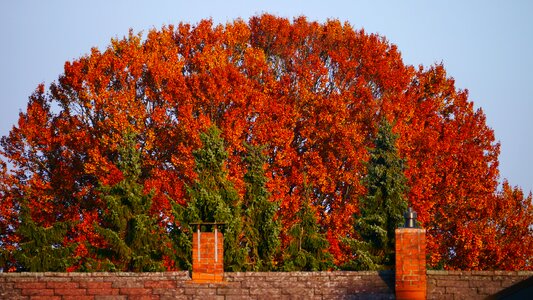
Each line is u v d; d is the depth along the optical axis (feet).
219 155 240.32
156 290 125.80
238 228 225.56
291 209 286.46
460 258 289.94
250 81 327.06
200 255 127.34
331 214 296.51
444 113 338.95
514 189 303.07
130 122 319.47
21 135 318.45
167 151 316.40
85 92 319.68
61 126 319.47
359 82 327.06
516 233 298.76
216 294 125.70
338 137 315.99
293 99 326.65
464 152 312.09
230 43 343.26
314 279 127.03
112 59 325.01
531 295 101.40
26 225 223.71
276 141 310.45
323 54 345.72
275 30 346.13
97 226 223.10
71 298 124.77
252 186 235.61
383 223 236.43
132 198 229.04
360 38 342.23
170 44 343.87
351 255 242.17
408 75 336.70
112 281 126.21
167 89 321.11
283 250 233.55
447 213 300.81
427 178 295.89
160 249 225.15
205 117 310.45
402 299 122.42
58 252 223.10
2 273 126.11
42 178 315.37
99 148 315.17
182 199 267.59
